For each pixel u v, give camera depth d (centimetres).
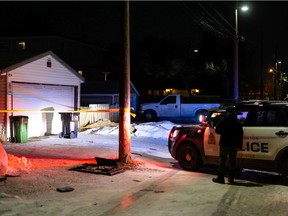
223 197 788
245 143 952
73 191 819
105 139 1755
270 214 675
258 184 910
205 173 1046
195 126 1081
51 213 670
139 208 709
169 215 668
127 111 1138
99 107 2441
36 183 867
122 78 1127
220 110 1019
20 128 1566
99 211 688
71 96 1995
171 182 930
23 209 686
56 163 1118
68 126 1756
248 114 962
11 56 1723
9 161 1041
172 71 5250
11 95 1605
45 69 1791
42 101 1802
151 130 2012
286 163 898
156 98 5259
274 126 922
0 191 792
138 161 1187
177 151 1102
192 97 3061
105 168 1039
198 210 698
